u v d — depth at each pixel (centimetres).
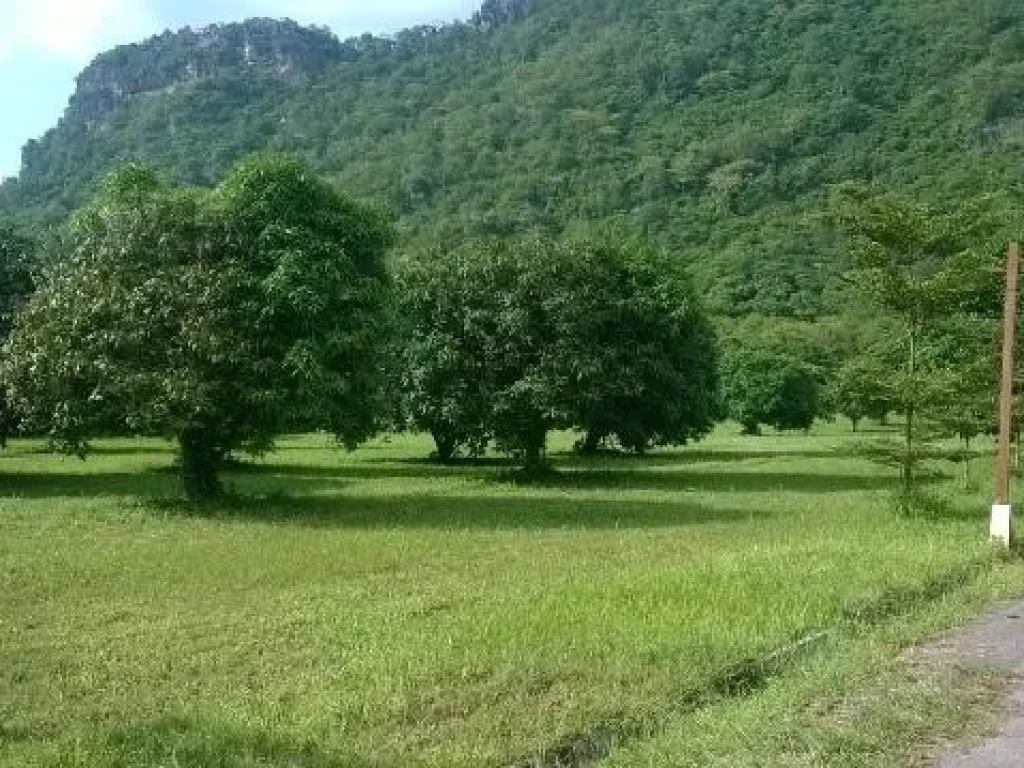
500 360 3095
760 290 8431
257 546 1727
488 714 812
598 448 4684
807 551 1589
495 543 1802
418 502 2525
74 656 1003
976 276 2164
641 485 3131
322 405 2225
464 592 1318
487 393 3112
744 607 1161
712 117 11256
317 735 762
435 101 13525
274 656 998
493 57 14662
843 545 1662
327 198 2347
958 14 10788
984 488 2738
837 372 2370
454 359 3091
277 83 14762
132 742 720
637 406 3447
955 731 765
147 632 1100
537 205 10625
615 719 803
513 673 909
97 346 2180
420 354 3128
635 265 3416
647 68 12231
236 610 1211
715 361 3941
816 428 8394
